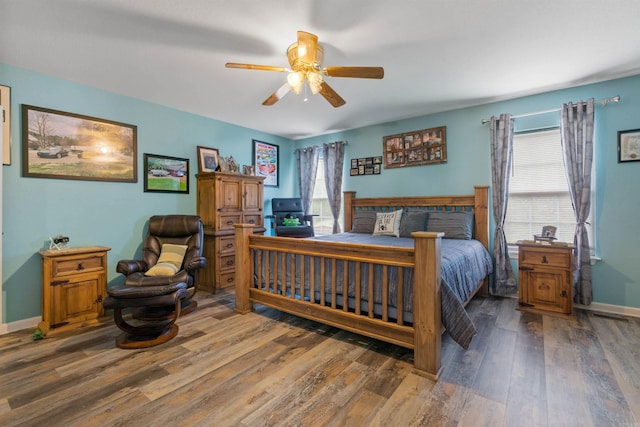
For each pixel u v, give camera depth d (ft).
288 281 9.30
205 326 8.99
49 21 6.77
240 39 7.56
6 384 6.02
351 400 5.52
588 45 7.86
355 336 8.30
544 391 5.72
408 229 12.35
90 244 10.46
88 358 7.07
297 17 6.66
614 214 9.96
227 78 9.86
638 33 7.29
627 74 9.62
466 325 6.23
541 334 8.31
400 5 6.26
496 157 11.80
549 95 11.08
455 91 11.08
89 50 8.06
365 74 7.24
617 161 9.89
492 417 5.02
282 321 9.39
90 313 9.33
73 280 8.97
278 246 9.38
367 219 13.99
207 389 5.85
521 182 11.81
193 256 10.98
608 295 10.06
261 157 16.93
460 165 13.00
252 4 6.24
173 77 9.77
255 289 9.98
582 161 10.12
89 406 5.35
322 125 15.70
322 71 7.20
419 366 6.39
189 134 13.46
